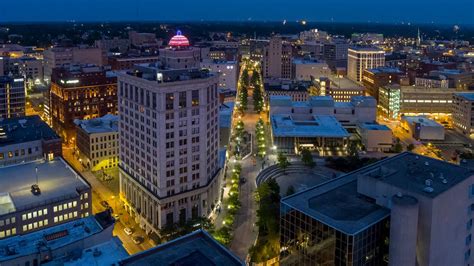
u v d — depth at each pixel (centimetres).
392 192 11806
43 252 12775
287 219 12500
